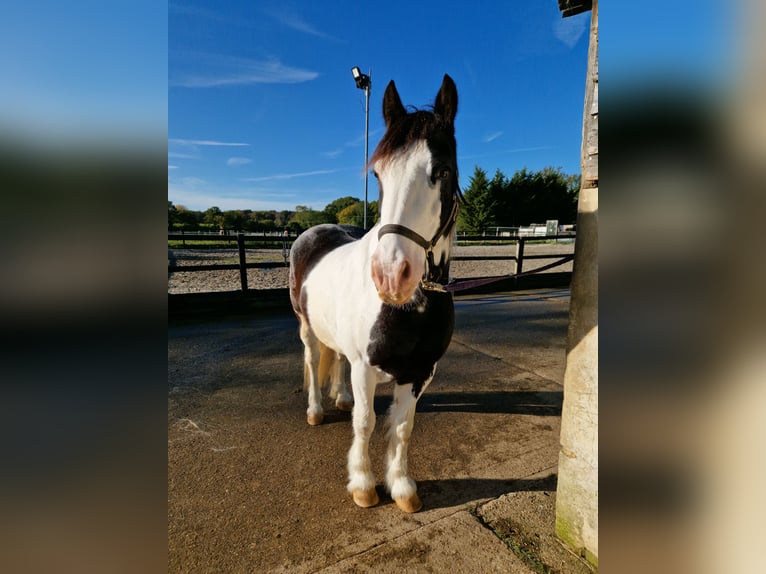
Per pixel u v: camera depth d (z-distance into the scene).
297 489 1.83
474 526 1.57
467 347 4.07
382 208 1.32
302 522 1.61
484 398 2.85
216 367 3.45
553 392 2.96
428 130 1.32
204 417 2.54
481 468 1.99
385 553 1.44
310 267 2.28
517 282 7.86
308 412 2.46
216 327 4.83
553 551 1.44
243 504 1.72
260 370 3.38
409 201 1.25
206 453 2.12
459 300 6.68
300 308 2.47
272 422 2.47
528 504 1.70
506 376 3.28
